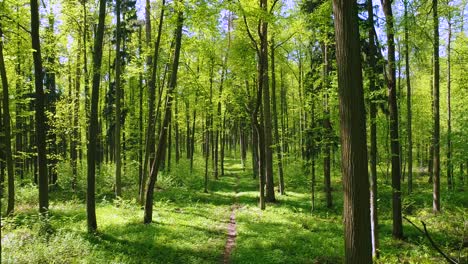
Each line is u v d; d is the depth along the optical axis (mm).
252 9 17391
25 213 16969
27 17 16812
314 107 20016
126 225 15438
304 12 20500
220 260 12180
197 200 24375
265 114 24188
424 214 19297
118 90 22203
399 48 17250
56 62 23188
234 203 24172
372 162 12742
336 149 20516
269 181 23734
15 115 23047
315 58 23703
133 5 26328
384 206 22078
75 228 13969
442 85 32594
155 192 26031
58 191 26734
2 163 26172
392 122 14492
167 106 16562
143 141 29781
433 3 15617
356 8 4793
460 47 23766
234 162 55312
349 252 4742
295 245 13969
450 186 24953
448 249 12867
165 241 13516
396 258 12430
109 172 29547
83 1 21312
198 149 62062
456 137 23844
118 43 22016
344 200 4832
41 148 13148
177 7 14977
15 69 22734
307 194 26359
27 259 9602
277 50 27516
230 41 27750
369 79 13258
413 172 39906
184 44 17094
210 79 27578
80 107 27953
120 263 10258
